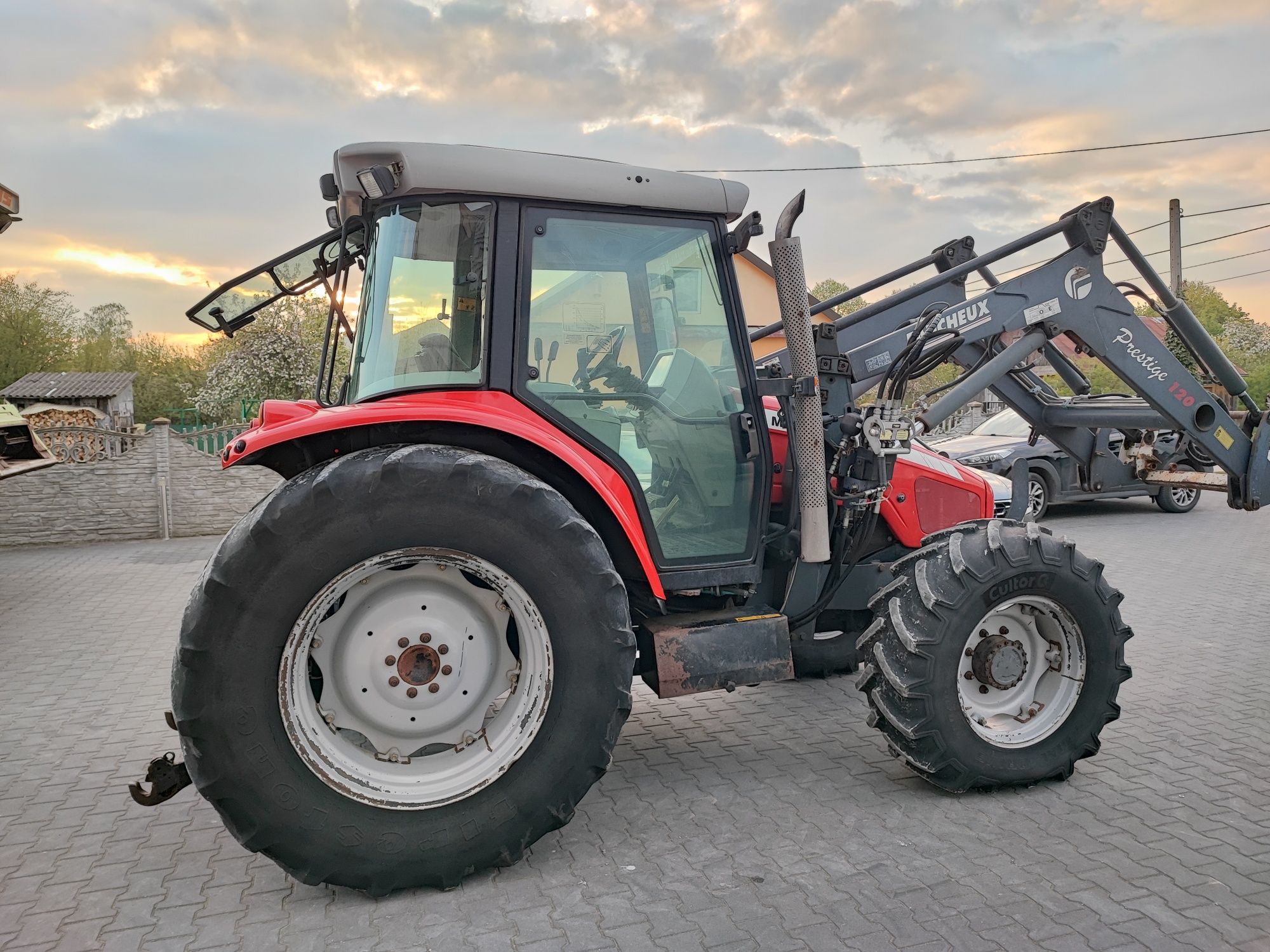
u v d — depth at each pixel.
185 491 11.38
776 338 7.53
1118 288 4.36
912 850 3.06
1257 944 2.49
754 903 2.74
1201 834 3.14
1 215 8.69
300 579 2.69
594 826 3.31
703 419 3.47
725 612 3.55
